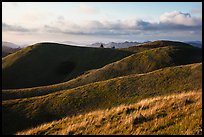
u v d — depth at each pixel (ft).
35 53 413.39
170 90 176.96
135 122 47.39
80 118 60.64
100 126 50.26
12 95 233.35
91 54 414.21
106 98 173.37
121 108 59.11
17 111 156.35
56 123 60.23
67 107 161.27
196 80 184.65
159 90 180.14
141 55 333.83
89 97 175.11
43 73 369.09
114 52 422.82
